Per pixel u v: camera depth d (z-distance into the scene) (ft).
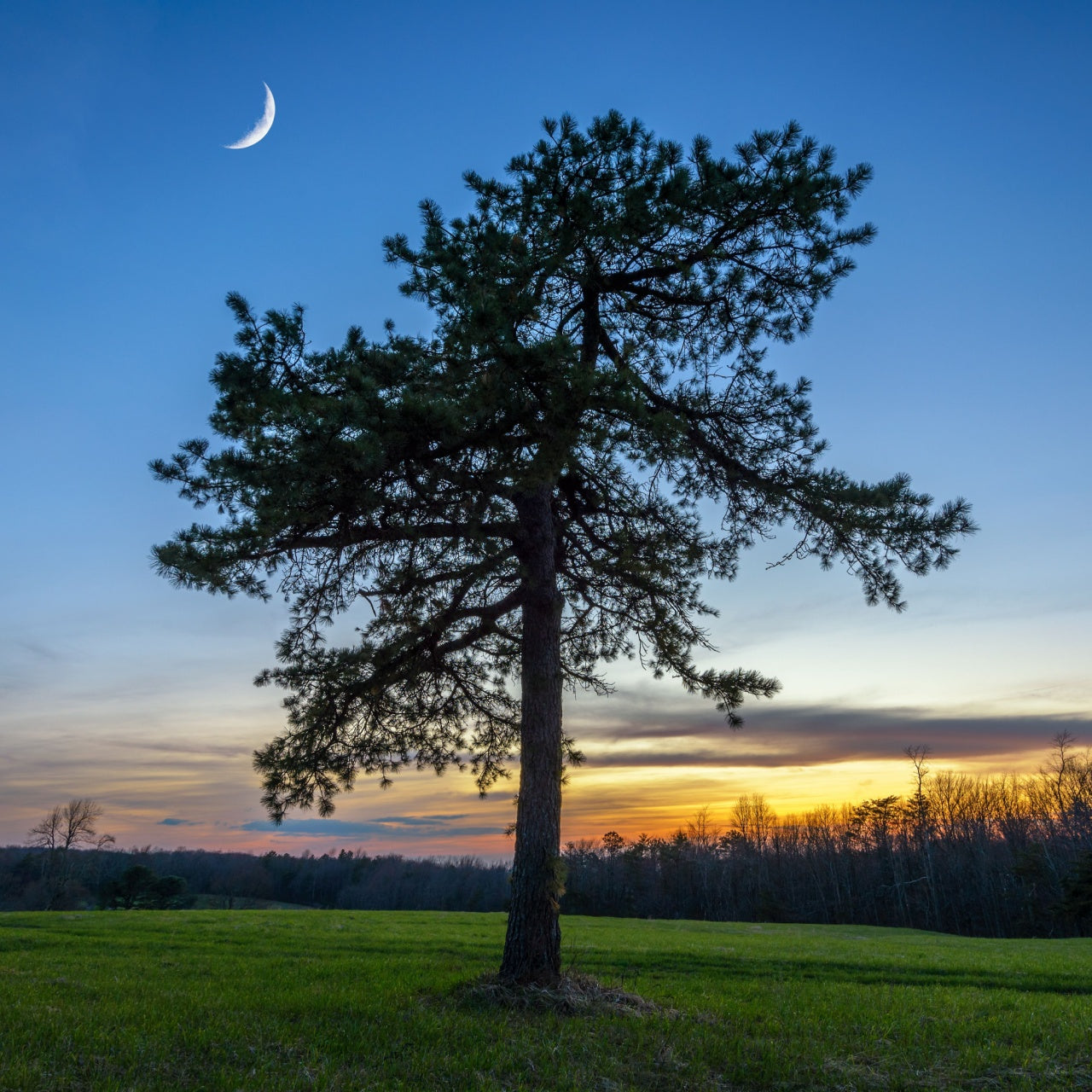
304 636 39.86
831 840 273.33
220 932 70.95
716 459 42.27
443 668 43.78
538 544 40.78
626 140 39.52
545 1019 31.96
